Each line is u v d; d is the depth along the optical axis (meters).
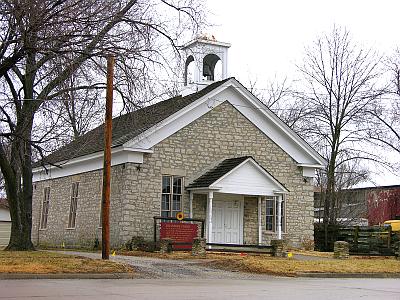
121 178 26.16
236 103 28.64
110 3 17.67
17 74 19.58
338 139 38.47
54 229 33.16
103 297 10.48
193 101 27.33
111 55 18.17
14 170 21.72
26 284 12.65
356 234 31.62
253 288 13.43
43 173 35.00
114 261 18.05
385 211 50.31
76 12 16.83
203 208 27.23
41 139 20.03
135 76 18.70
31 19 15.95
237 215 28.17
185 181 26.98
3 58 17.59
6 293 10.70
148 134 26.12
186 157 27.11
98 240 28.14
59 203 33.00
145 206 25.92
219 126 28.11
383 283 16.42
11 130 19.45
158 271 17.39
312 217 29.81
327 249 33.94
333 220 37.44
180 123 27.17
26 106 19.59
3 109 18.97
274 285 14.60
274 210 28.86
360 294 12.75
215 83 29.48
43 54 17.70
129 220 25.52
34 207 36.22
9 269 14.66
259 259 21.14
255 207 28.55
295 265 19.66
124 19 18.66
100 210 28.47
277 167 29.28
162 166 26.50
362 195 52.34
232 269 19.14
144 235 25.75
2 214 46.66
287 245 28.30
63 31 16.84
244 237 28.09
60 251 25.52
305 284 15.30
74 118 19.86
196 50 28.53
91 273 15.30
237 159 27.22
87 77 18.08
